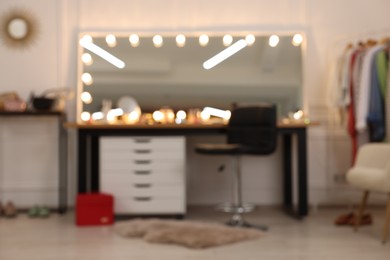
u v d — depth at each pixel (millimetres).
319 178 4750
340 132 4715
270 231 3447
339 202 4727
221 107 4699
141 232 3291
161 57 4734
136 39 4734
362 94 4039
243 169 4762
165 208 3977
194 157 4754
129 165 3977
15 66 4691
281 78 4754
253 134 3797
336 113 4691
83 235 3344
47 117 4688
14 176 4660
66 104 4688
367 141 4301
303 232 3398
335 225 3678
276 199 4770
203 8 4758
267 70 4773
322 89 4754
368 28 4773
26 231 3512
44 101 4328
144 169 3980
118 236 3301
